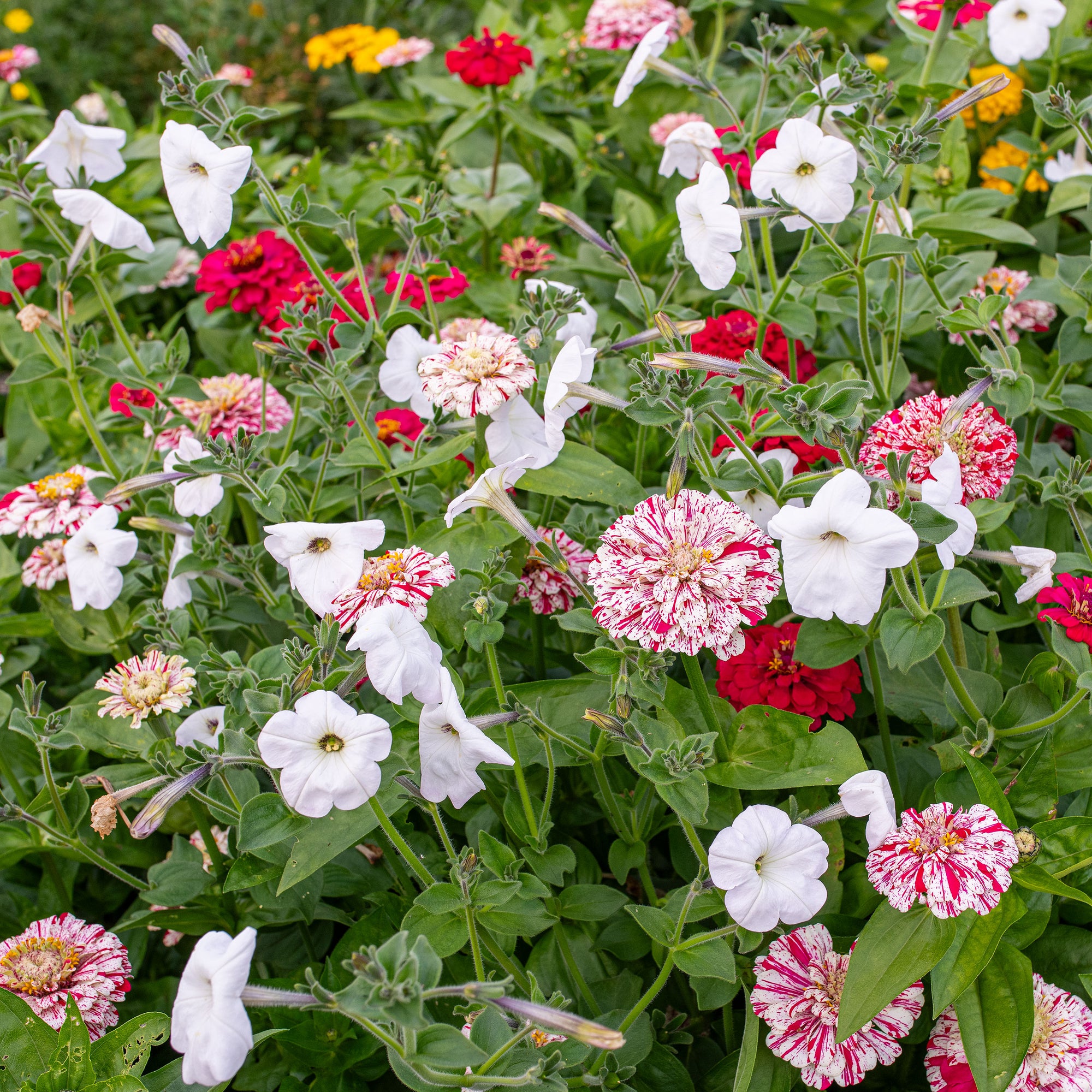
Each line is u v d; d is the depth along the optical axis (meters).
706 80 1.16
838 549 0.90
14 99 2.32
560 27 2.01
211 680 1.03
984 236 1.29
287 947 1.09
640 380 0.97
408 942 0.93
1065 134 1.36
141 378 1.19
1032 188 1.40
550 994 1.00
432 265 1.12
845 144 1.02
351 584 0.96
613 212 1.59
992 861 0.91
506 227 1.55
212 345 1.46
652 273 1.45
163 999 1.09
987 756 1.03
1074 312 1.20
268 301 1.33
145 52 3.14
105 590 1.09
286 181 1.80
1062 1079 0.94
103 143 1.24
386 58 1.91
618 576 0.92
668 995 1.06
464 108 1.75
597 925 1.02
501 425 1.01
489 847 0.94
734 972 0.92
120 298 1.54
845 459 0.93
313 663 0.95
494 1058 0.85
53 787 1.03
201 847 1.14
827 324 1.29
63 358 1.19
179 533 1.08
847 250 1.26
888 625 0.95
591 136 1.63
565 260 1.43
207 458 1.03
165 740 1.03
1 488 1.36
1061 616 0.97
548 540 0.99
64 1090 0.93
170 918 1.05
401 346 1.11
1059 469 1.06
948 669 0.99
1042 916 0.95
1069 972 0.99
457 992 0.83
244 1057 0.84
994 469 1.01
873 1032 0.94
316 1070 1.02
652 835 1.03
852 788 0.92
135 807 1.10
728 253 1.01
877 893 0.99
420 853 1.04
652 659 0.94
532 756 1.00
